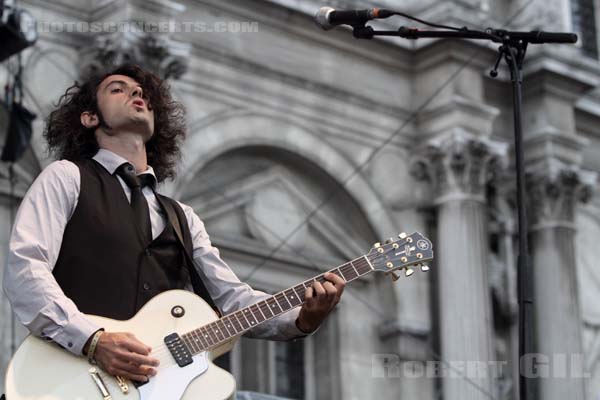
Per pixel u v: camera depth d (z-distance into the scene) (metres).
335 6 26.27
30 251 7.22
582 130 30.14
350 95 26.53
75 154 8.06
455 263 26.27
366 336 26.05
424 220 26.91
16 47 19.14
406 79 27.42
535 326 28.08
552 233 28.41
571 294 28.09
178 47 23.12
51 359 7.12
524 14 28.97
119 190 7.69
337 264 25.95
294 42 26.03
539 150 28.78
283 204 25.64
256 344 24.77
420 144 27.12
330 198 26.25
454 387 25.84
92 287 7.38
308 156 25.77
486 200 27.69
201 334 7.40
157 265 7.60
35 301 7.10
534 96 29.08
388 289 26.25
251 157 25.48
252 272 24.88
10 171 20.38
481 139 26.81
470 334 25.97
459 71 27.25
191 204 24.34
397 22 27.20
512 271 27.88
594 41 30.28
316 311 7.58
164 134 8.51
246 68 25.20
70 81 22.52
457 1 27.34
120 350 7.06
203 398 7.21
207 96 24.67
